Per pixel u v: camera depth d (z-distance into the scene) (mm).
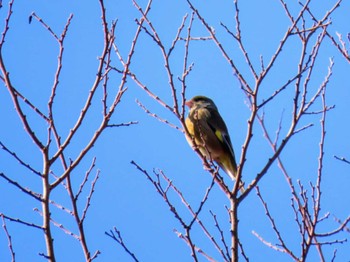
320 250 10664
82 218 10055
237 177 10328
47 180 8914
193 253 9742
